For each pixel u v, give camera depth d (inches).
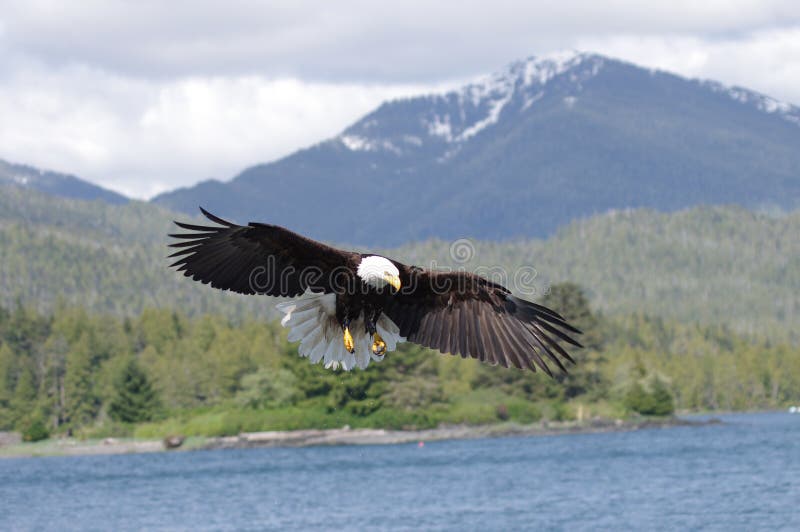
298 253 422.0
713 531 1505.9
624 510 1716.3
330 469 2484.0
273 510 1822.1
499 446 3053.6
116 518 1796.3
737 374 6171.3
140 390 3809.1
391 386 3499.0
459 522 1627.7
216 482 2287.2
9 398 4215.1
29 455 3385.8
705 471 2263.8
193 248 414.6
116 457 3142.2
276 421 3415.4
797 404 6215.6
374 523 1642.5
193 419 3644.2
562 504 1798.7
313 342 430.3
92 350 4552.2
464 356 415.5
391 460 2657.5
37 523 1768.0
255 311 7628.0
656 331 7180.1
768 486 1980.8
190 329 5644.7
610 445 3026.6
